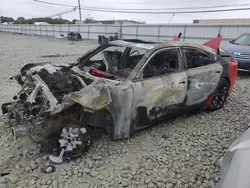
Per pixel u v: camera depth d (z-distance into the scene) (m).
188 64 3.93
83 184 2.55
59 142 2.92
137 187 2.55
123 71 3.85
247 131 2.46
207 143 3.51
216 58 4.46
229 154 2.16
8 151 3.08
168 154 3.18
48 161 2.87
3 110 3.74
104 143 3.34
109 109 2.96
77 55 13.71
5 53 14.14
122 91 3.02
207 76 4.14
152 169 2.85
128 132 3.28
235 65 4.83
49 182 2.54
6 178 2.57
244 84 7.10
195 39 19.64
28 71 3.56
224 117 4.48
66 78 3.27
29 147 3.17
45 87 2.86
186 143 3.47
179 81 3.67
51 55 13.38
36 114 2.94
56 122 2.96
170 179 2.70
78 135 2.88
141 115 3.34
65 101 2.73
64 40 29.83
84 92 2.75
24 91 3.33
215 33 17.94
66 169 2.76
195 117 4.43
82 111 3.00
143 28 24.12
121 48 4.13
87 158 2.98
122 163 2.93
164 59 3.81
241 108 4.99
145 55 3.41
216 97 4.66
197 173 2.82
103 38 22.34
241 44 8.86
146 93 3.28
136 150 3.22
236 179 1.68
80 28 32.41
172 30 21.44
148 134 3.67
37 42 25.30
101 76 3.67
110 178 2.65
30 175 2.64
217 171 2.86
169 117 3.86
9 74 7.71
